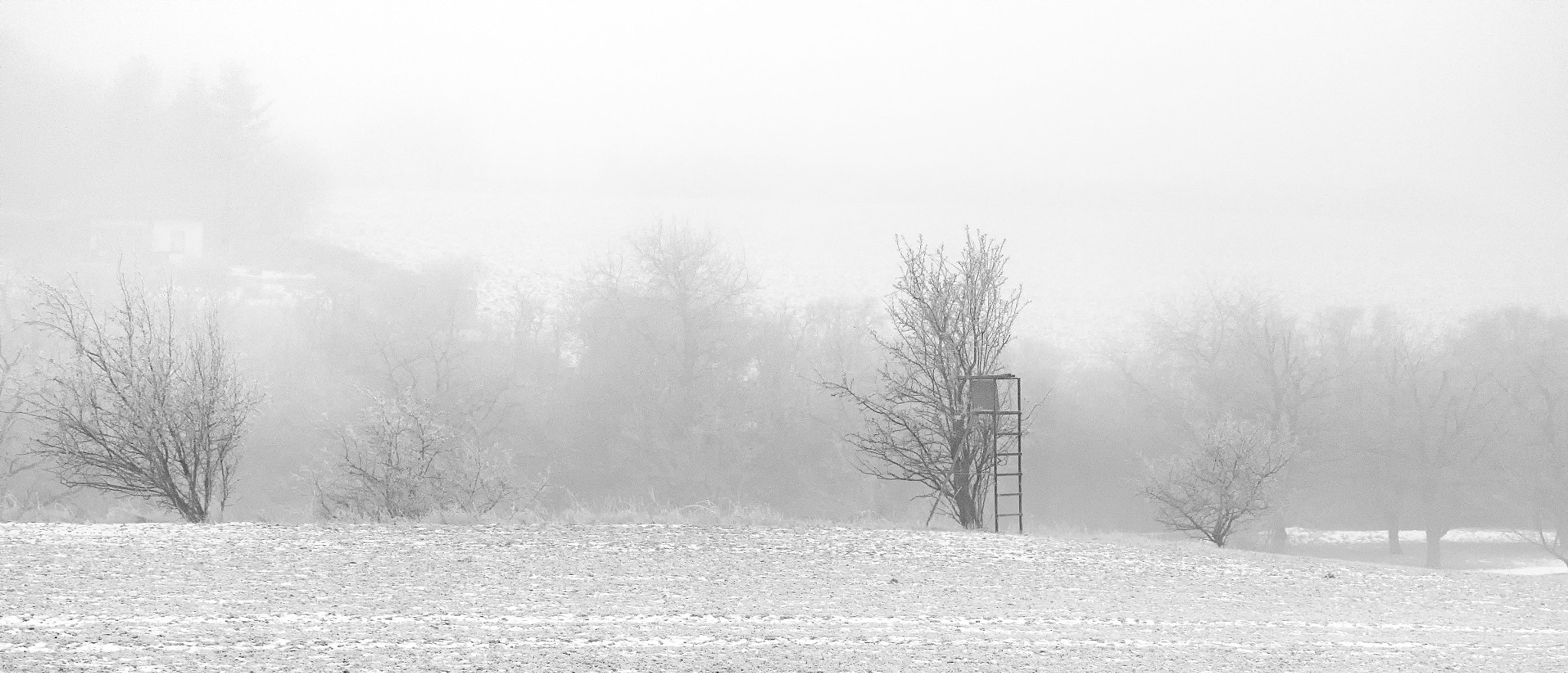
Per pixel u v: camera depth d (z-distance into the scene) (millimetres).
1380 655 9227
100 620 8281
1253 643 9570
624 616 9633
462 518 16922
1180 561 15742
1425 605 13102
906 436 22297
